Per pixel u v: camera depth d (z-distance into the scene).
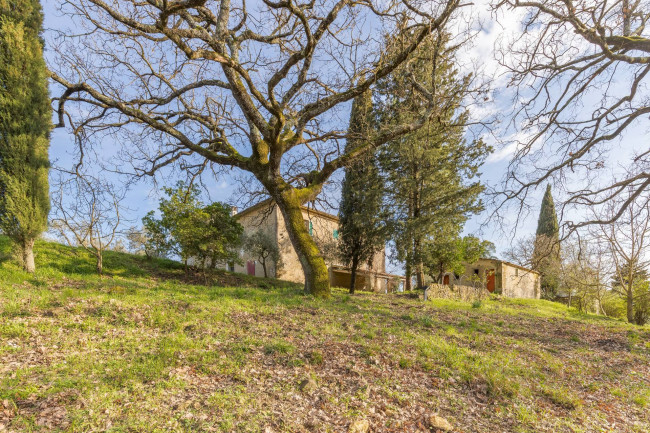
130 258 16.52
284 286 18.73
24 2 10.91
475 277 26.52
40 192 10.85
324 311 9.08
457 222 21.70
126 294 8.64
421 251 21.06
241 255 25.39
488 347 7.25
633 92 8.72
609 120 9.05
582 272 25.05
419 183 22.27
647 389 5.89
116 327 5.93
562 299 39.31
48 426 2.96
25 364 4.16
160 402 3.59
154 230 14.65
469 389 4.84
